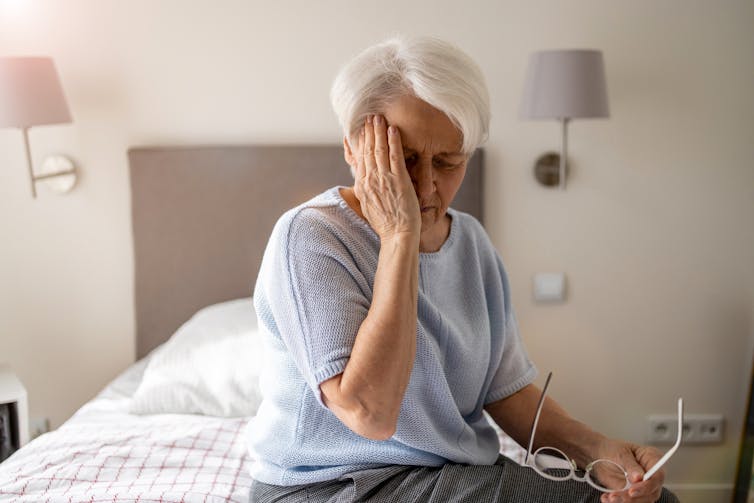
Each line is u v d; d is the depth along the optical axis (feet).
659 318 8.21
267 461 3.98
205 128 7.88
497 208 7.98
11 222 7.97
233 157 7.73
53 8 7.64
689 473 8.52
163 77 7.79
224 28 7.72
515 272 8.11
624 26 7.65
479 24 7.68
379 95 3.47
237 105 7.85
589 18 7.64
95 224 8.02
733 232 8.03
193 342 6.73
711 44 7.66
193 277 7.93
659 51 7.68
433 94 3.35
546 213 7.98
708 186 7.93
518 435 4.50
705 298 8.17
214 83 7.81
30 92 6.83
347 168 7.73
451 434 4.02
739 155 7.88
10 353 8.21
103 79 7.77
